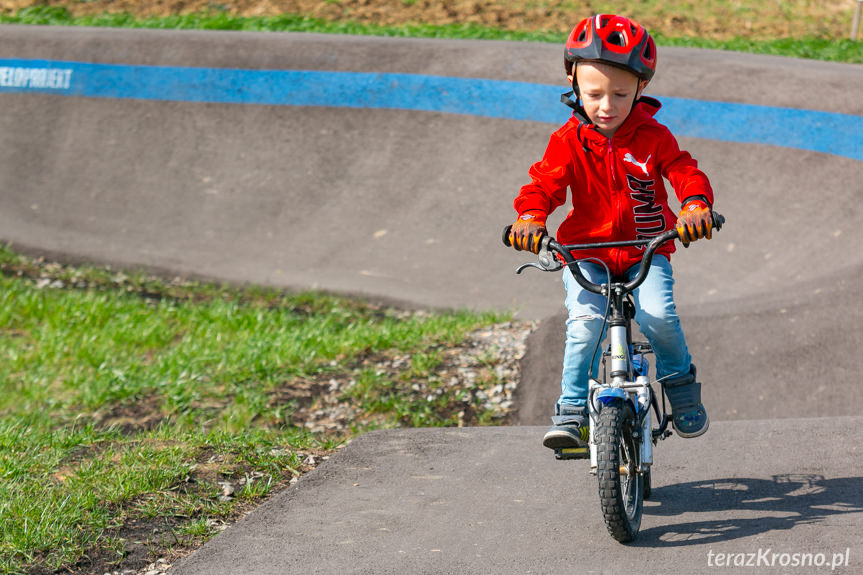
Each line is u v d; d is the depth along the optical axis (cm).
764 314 990
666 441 632
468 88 1912
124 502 567
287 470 638
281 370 995
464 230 1546
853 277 1065
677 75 1861
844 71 1858
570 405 496
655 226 491
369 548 485
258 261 1511
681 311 1048
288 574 460
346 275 1448
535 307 1306
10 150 1867
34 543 503
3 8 2580
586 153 482
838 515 479
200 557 485
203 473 623
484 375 950
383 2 2539
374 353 1037
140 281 1448
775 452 586
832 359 883
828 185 1478
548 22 2388
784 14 2386
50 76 2069
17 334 1240
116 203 1711
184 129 1886
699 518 494
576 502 532
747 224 1435
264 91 1972
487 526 505
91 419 901
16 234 1616
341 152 1778
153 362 1109
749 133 1639
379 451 652
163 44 2175
